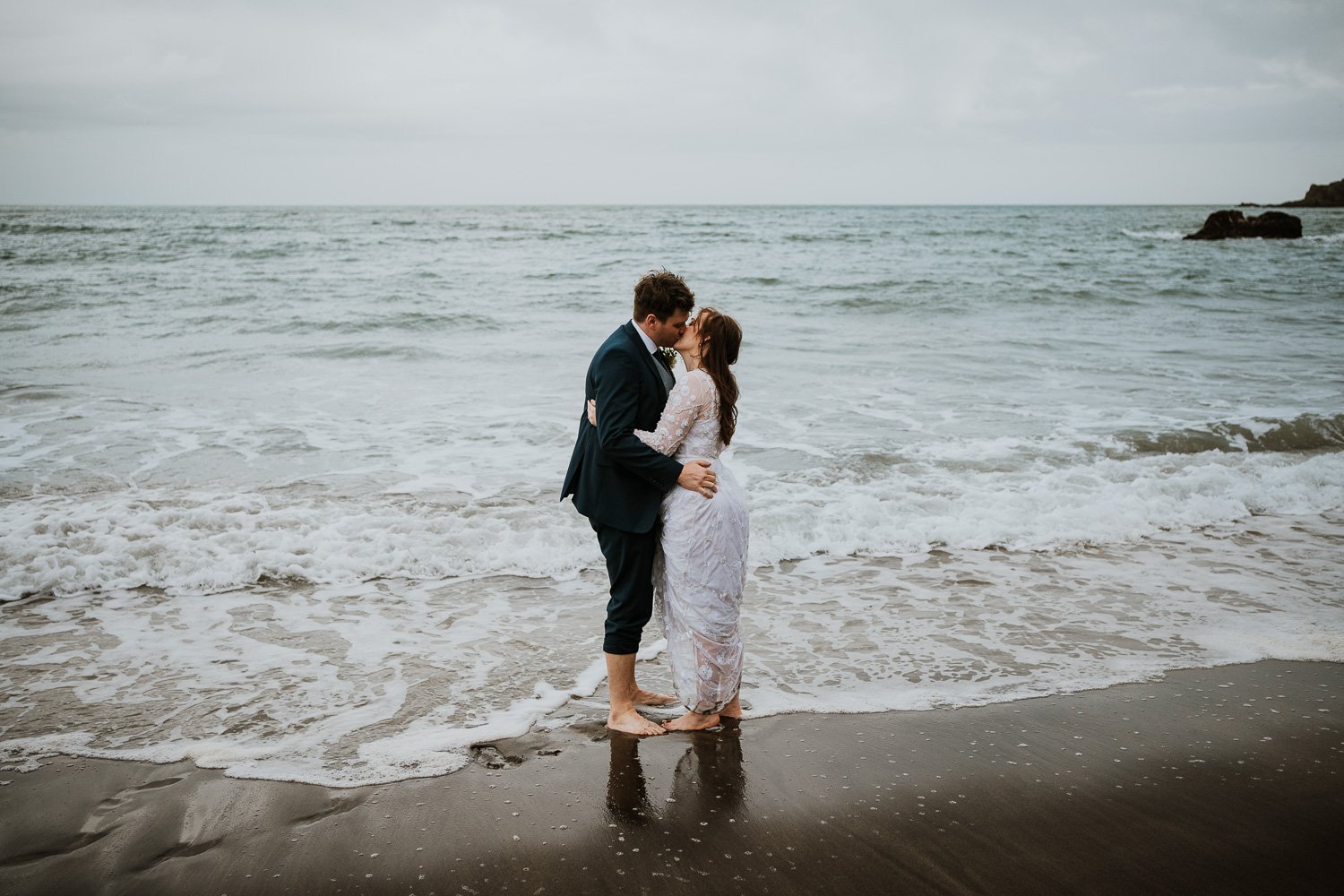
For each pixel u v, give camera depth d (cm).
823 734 320
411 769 291
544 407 888
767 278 2180
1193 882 234
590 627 423
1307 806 271
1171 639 410
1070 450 750
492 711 335
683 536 310
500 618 433
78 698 340
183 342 1232
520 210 13562
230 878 233
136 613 429
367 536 522
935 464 707
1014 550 544
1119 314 1673
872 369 1102
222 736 312
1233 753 305
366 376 1030
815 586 484
